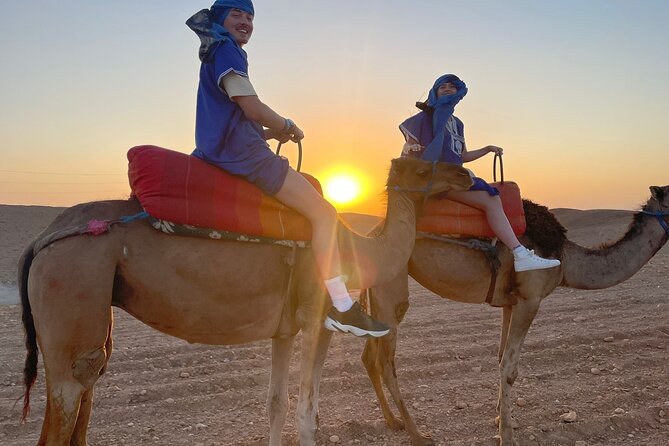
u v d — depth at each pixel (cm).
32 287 427
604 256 715
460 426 699
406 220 559
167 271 452
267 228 480
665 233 726
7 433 683
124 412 732
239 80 463
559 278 689
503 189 684
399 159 574
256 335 501
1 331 1205
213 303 470
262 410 750
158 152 465
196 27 479
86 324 425
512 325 670
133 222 452
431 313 1347
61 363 423
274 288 492
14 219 4184
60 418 423
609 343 1023
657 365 915
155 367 927
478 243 665
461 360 960
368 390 827
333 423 706
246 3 493
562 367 920
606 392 795
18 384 847
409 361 948
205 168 473
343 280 505
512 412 737
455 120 690
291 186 483
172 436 670
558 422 702
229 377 850
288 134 497
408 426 654
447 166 578
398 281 659
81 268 426
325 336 517
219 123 473
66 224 445
